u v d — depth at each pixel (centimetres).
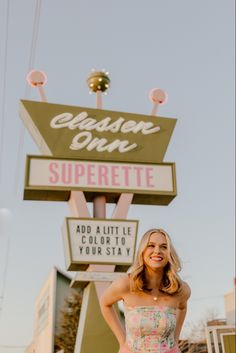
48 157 1449
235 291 3294
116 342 1279
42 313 3008
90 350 1263
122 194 1459
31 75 1530
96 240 1377
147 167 1509
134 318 383
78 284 1362
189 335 3912
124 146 1516
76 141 1488
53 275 2658
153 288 393
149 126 1559
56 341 2512
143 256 391
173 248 393
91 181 1453
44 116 1498
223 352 2208
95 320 1294
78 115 1523
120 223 1407
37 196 1439
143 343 379
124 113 1565
